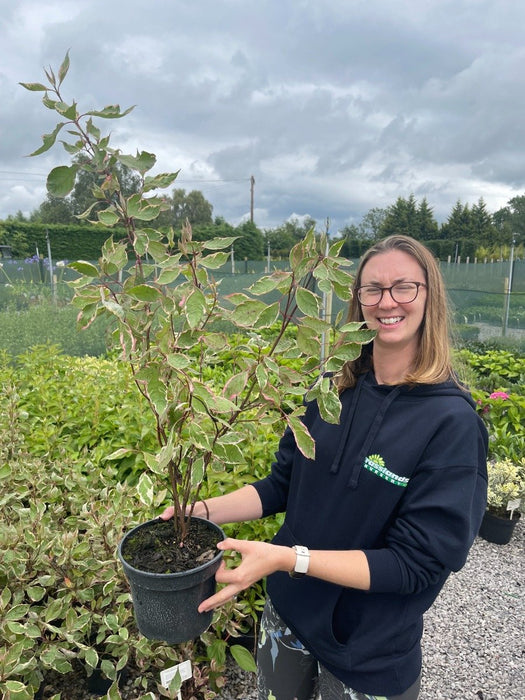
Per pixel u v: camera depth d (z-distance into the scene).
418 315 1.41
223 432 1.25
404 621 1.35
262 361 1.14
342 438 1.46
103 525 2.22
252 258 38.47
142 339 1.18
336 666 1.39
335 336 1.21
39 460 2.87
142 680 2.09
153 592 1.18
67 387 4.17
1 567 2.10
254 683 2.41
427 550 1.24
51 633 2.19
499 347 10.13
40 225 29.78
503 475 3.90
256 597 2.50
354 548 1.40
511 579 3.45
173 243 1.21
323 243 1.09
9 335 7.31
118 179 1.13
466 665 2.67
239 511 1.65
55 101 1.04
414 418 1.35
